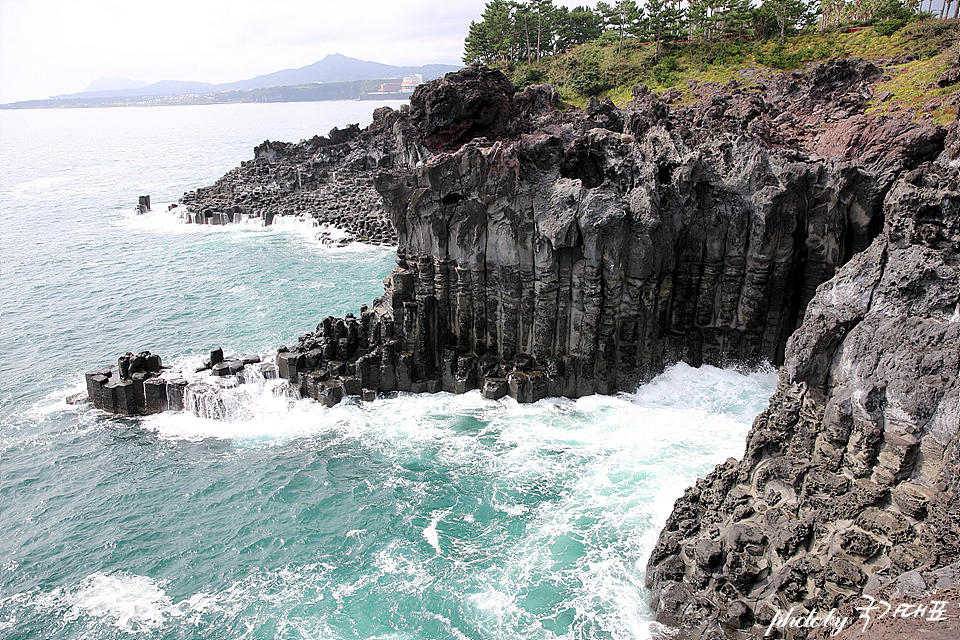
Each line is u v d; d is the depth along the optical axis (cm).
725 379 5006
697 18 11306
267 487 4081
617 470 4100
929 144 4559
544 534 3600
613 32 13962
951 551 2341
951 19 9069
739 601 2780
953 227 2784
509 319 4956
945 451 2444
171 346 6159
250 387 4928
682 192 4788
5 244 10181
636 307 4728
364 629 3061
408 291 5075
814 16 12100
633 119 6500
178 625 3109
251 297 7569
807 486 2895
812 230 4778
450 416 4794
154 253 9612
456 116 6638
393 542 3600
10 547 3622
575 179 4622
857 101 6950
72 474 4247
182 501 3975
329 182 12812
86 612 3189
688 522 3225
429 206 4803
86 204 13838
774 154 4672
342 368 5062
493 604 3166
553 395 4969
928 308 2717
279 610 3180
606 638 2942
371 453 4388
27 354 6056
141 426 4791
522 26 13325
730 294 4953
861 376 2725
